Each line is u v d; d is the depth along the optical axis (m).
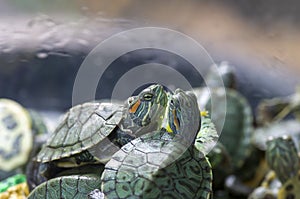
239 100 1.41
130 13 1.64
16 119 1.37
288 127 1.43
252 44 1.75
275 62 1.66
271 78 1.67
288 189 1.31
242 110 1.40
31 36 1.46
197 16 1.86
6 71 1.61
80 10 1.54
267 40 1.78
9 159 1.36
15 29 1.45
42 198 1.22
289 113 1.55
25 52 1.49
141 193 1.18
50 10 1.55
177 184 1.18
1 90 1.67
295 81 1.66
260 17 1.94
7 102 1.39
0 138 1.37
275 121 1.51
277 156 1.30
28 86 1.69
